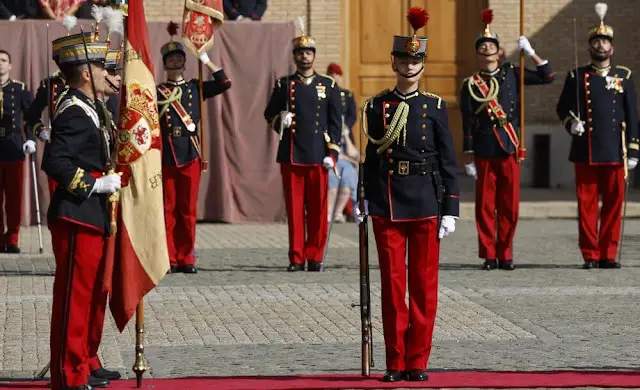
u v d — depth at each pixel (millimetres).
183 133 39188
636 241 47469
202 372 25078
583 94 40281
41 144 50375
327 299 34000
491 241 39875
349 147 53312
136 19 23234
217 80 39500
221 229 50875
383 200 24094
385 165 24188
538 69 40094
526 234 49750
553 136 65375
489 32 40188
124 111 23062
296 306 32906
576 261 41844
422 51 24125
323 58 63438
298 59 40250
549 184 65500
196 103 39594
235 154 51969
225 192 51969
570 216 55969
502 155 39562
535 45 64875
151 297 34406
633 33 64875
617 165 40031
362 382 23812
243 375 24688
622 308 32406
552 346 27594
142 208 23188
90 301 22609
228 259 42469
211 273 39188
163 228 23328
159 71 50750
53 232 22344
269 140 52094
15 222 43719
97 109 22406
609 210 40250
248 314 31766
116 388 23328
